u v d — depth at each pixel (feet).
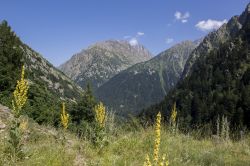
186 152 38.27
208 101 369.71
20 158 28.12
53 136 38.17
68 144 36.58
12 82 85.15
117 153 36.55
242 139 47.96
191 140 45.57
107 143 37.86
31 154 29.04
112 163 32.27
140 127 45.73
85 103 99.35
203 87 442.50
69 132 43.88
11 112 39.37
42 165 28.04
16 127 29.14
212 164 35.76
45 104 79.00
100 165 31.48
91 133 38.65
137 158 35.42
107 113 42.80
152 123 47.57
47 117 64.75
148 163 16.92
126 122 47.06
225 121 49.37
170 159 35.24
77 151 34.12
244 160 38.27
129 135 42.65
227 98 325.21
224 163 36.35
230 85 416.87
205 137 47.60
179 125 50.03
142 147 38.78
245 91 320.09
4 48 105.70
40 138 35.17
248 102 275.80
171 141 42.09
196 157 37.22
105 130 39.42
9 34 115.85
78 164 30.78
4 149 28.81
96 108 40.83
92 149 36.14
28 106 65.87
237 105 295.89
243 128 50.70
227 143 45.06
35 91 85.05
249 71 413.39
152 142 39.58
